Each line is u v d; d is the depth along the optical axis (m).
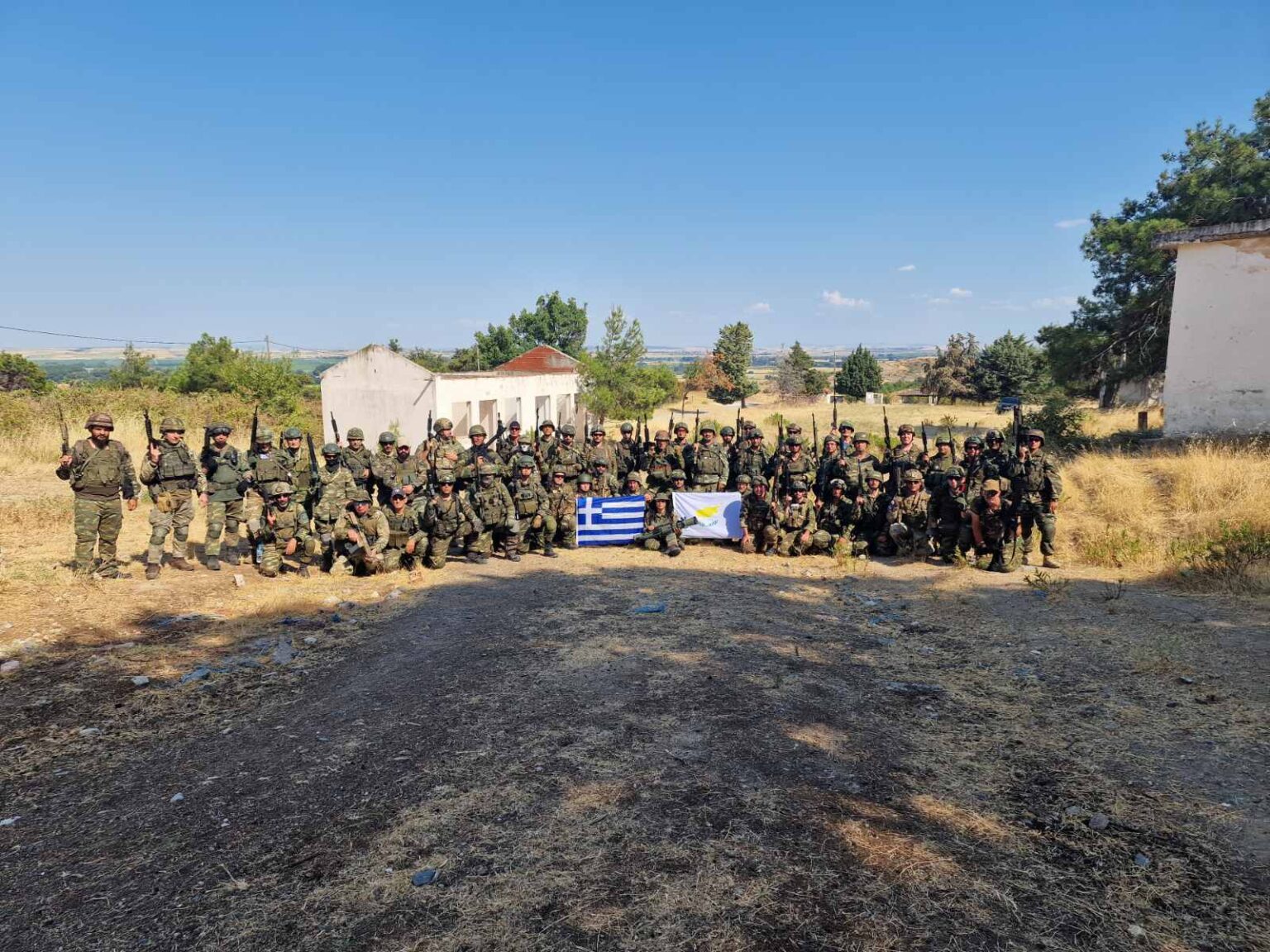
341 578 10.46
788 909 3.46
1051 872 3.76
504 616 8.52
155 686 6.30
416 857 3.90
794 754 5.04
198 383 52.81
